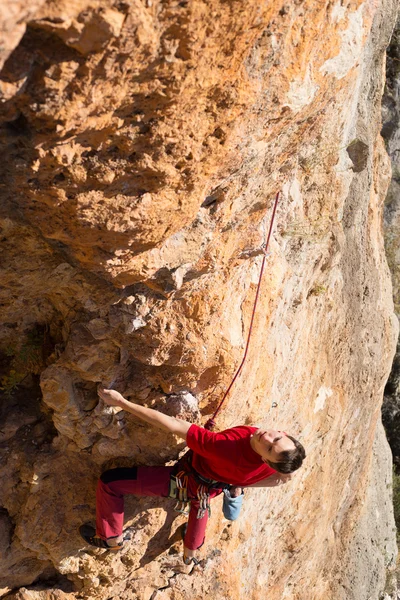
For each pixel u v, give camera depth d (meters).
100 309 4.09
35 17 2.16
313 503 7.84
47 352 4.63
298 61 3.43
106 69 2.47
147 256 3.54
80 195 2.97
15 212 3.27
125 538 4.91
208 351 4.32
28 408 4.77
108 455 4.70
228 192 3.71
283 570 7.68
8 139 2.69
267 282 5.06
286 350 5.99
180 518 5.12
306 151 5.20
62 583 5.02
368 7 3.92
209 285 4.20
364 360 8.66
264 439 3.90
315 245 5.95
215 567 5.75
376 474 11.82
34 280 3.97
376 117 7.64
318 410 7.39
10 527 4.73
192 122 3.00
